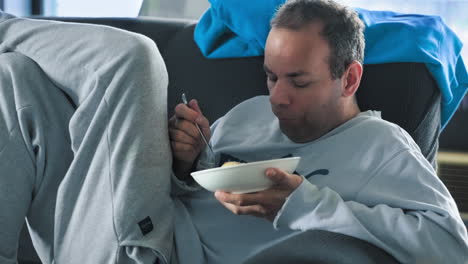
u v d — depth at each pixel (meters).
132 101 1.33
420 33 1.66
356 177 1.38
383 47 1.67
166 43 1.92
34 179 1.44
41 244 1.49
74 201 1.40
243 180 1.20
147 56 1.35
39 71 1.47
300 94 1.37
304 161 1.46
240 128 1.65
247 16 1.76
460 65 1.79
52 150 1.44
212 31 1.82
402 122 1.62
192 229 1.45
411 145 1.42
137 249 1.32
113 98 1.34
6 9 2.86
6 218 1.39
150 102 1.34
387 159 1.37
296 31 1.34
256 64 1.79
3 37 1.57
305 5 1.38
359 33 1.43
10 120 1.41
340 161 1.42
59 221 1.41
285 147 1.51
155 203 1.35
